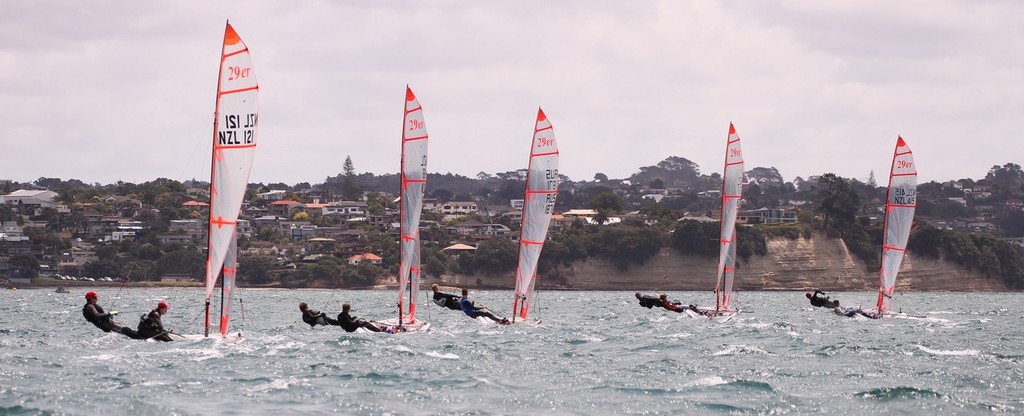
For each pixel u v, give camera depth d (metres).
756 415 46.62
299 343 70.38
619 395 51.03
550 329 90.19
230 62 64.06
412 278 84.12
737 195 112.44
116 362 58.56
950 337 87.56
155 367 56.94
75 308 148.88
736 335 86.69
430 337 78.19
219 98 64.31
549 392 51.69
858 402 49.44
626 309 153.25
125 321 119.44
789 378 57.38
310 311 79.75
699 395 51.16
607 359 65.81
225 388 50.59
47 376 53.03
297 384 52.22
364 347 68.81
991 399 50.66
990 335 90.94
